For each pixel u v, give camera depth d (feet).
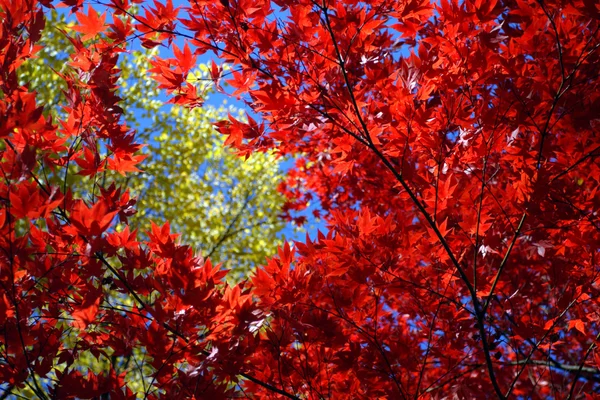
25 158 7.07
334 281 9.64
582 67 9.29
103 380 8.16
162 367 8.09
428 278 10.47
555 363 12.76
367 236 9.03
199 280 8.27
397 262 9.46
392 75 9.18
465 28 8.64
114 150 8.80
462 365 12.08
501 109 8.94
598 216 9.12
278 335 9.10
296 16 8.56
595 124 8.93
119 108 8.74
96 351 8.75
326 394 10.07
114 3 8.54
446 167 9.37
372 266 9.13
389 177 14.29
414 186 9.96
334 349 9.52
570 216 9.30
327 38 8.81
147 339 8.09
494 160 11.04
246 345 8.23
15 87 7.55
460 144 9.26
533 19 8.54
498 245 9.40
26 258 7.45
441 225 8.86
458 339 10.39
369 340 9.66
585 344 14.33
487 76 8.99
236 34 8.80
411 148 10.05
